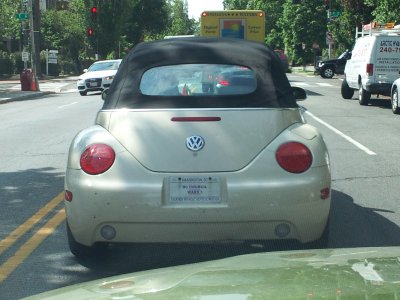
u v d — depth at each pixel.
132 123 4.67
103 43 64.88
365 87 20.16
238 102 4.77
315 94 26.50
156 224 4.49
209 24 21.94
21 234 6.21
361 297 1.80
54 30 64.62
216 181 4.51
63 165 10.25
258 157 4.56
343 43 46.72
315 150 4.66
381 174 9.23
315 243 4.98
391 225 6.46
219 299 1.87
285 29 65.62
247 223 4.50
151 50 5.23
